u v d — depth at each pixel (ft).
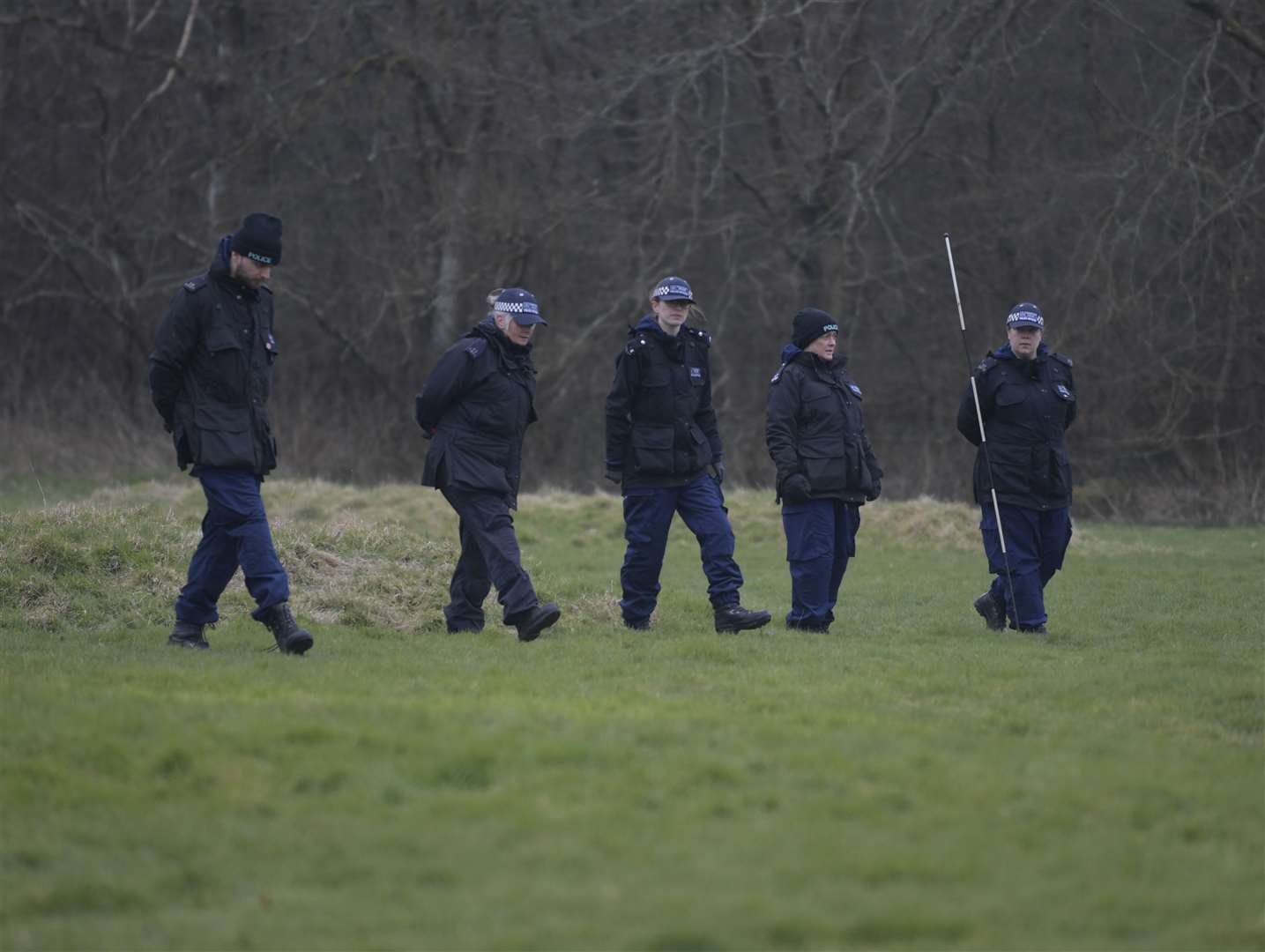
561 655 107.96
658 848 60.80
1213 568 202.90
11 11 400.67
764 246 393.91
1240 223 328.49
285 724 75.31
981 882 57.98
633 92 380.17
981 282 386.52
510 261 392.88
